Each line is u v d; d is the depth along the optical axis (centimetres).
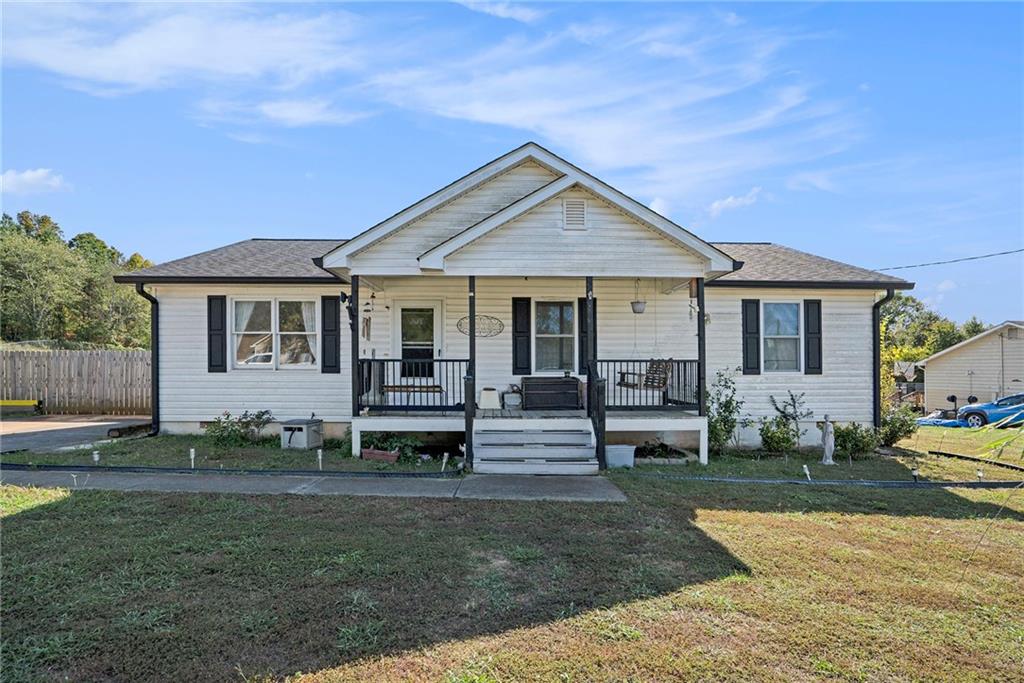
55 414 1628
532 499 645
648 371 1027
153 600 367
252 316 1123
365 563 436
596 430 880
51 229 4694
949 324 3978
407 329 1125
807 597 387
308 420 1034
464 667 295
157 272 1091
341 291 1112
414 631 332
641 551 473
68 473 755
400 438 965
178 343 1112
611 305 1127
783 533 531
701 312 949
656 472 834
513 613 356
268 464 855
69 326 3250
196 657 301
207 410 1112
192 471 774
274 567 425
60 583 391
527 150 1013
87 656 300
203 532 505
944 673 296
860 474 844
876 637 333
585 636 329
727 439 1036
